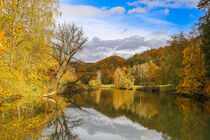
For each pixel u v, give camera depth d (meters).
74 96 19.97
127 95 23.64
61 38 20.36
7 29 13.59
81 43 21.16
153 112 9.47
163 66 45.31
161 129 5.85
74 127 6.12
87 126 6.32
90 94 24.39
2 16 12.09
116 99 17.27
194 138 4.84
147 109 10.57
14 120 7.07
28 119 7.33
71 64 23.31
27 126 6.14
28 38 16.52
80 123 6.78
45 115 8.28
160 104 13.15
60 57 20.53
